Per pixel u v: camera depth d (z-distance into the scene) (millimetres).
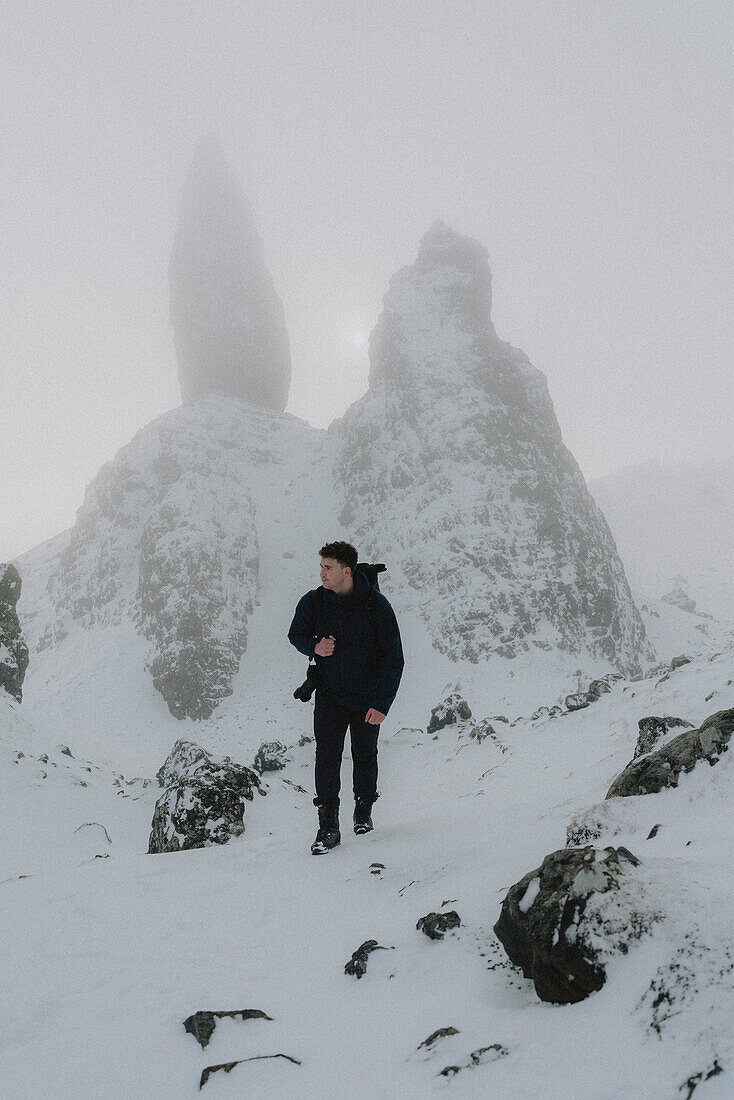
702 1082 1111
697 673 14211
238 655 69438
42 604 84812
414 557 75750
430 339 95500
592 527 80750
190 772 8805
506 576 70625
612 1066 1254
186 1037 1755
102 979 2148
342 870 3271
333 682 3857
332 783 3840
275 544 85750
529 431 84125
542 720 19750
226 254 127625
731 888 1654
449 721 25938
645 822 2488
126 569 81438
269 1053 1619
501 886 2432
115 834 13320
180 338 126625
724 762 2545
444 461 82438
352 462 91125
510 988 1760
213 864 3477
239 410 113812
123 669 66938
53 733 23375
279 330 128250
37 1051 1736
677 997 1351
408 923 2395
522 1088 1272
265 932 2547
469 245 103812
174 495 83625
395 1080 1415
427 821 4219
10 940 2490
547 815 3572
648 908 1629
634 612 78250
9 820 12805
